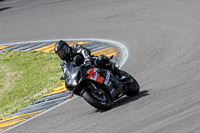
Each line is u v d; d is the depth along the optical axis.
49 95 34.72
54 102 32.25
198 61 33.53
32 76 41.88
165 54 38.62
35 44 53.03
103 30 53.53
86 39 51.34
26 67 44.84
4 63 47.22
